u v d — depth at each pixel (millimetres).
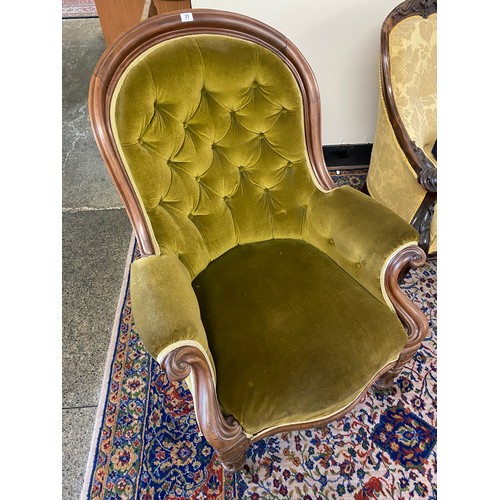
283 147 1201
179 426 1315
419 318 1062
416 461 1208
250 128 1163
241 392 906
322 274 1141
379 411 1319
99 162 2416
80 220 2096
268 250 1258
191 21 979
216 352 983
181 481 1202
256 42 1062
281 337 981
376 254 1033
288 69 1108
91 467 1245
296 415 922
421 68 1488
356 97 1978
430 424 1282
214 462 1230
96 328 1636
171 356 784
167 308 843
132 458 1255
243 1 1597
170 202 1101
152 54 952
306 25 1687
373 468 1202
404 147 1473
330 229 1184
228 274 1171
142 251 1037
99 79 904
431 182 1415
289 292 1088
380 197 1805
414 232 1019
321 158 1246
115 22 2713
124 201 1011
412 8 1446
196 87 1032
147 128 991
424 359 1440
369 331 993
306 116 1189
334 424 1296
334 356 949
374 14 1678
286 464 1220
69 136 2594
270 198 1284
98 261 1896
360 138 2166
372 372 973
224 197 1231
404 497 1146
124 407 1375
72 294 1763
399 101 1485
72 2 4102
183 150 1084
